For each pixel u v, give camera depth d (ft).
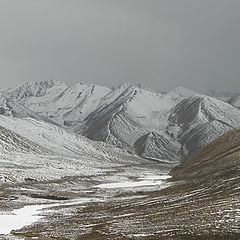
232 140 478.18
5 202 329.93
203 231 153.89
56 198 364.99
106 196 363.76
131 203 282.97
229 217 170.09
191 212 203.51
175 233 159.22
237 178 270.87
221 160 423.64
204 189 281.13
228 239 141.69
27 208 301.02
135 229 181.68
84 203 317.63
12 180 482.69
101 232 184.75
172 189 341.41
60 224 225.15
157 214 219.20
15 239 179.42
